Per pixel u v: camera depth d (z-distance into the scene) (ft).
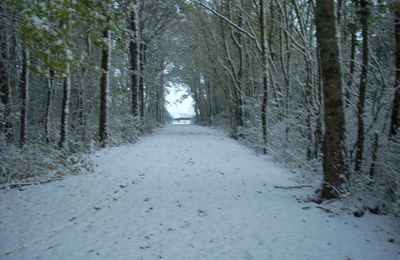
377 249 18.51
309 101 47.19
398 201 23.12
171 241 19.35
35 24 23.80
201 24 92.38
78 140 70.03
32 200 27.27
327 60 26.37
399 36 30.25
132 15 75.77
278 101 58.44
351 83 35.86
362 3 28.71
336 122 26.23
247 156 52.19
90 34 29.94
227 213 24.06
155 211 24.56
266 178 36.01
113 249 18.39
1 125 40.50
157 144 65.00
